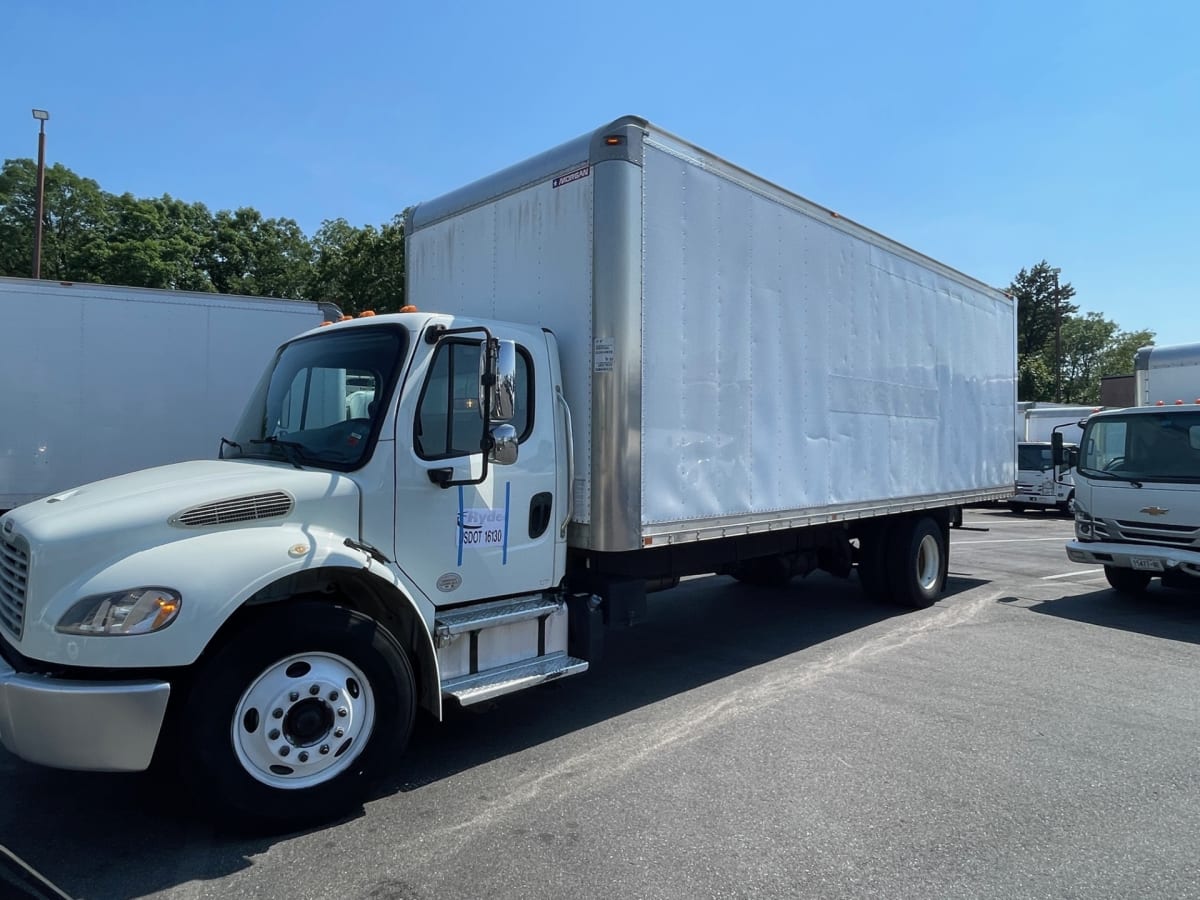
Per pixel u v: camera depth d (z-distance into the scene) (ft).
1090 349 253.65
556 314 16.44
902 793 13.23
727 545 20.90
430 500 13.58
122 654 10.16
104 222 145.38
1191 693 18.78
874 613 28.02
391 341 13.84
